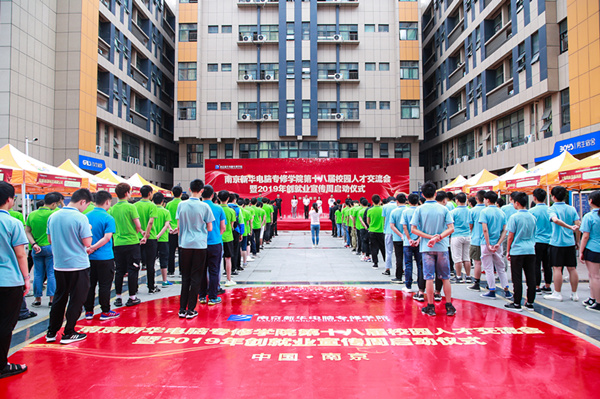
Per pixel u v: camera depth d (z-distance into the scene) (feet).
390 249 23.91
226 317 14.66
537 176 26.45
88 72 59.52
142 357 10.76
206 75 86.28
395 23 85.92
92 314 14.69
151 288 19.04
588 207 33.09
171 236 24.72
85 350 11.32
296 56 84.38
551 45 48.75
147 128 83.15
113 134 70.08
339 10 86.84
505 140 62.44
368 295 18.37
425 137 98.48
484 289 19.60
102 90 65.98
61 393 8.71
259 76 85.51
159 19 90.58
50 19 55.88
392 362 10.27
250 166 71.56
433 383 9.04
